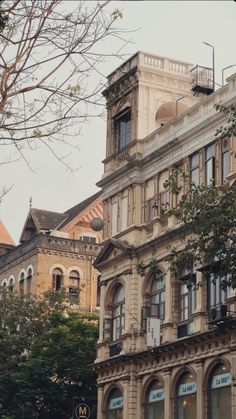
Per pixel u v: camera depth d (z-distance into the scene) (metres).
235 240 27.05
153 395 41.69
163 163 43.94
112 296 47.03
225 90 39.75
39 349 49.12
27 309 52.56
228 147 38.81
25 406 47.84
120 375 43.84
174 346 39.25
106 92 50.66
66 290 57.88
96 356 48.38
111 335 46.50
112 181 48.59
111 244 46.50
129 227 45.47
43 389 47.53
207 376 37.34
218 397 36.59
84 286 58.72
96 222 50.44
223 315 35.72
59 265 61.19
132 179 46.00
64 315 55.78
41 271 60.50
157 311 42.91
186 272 40.53
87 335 49.75
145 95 47.50
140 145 46.31
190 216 28.03
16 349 50.69
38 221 67.50
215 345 36.94
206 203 28.22
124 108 48.38
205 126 40.53
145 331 42.97
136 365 43.06
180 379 39.66
